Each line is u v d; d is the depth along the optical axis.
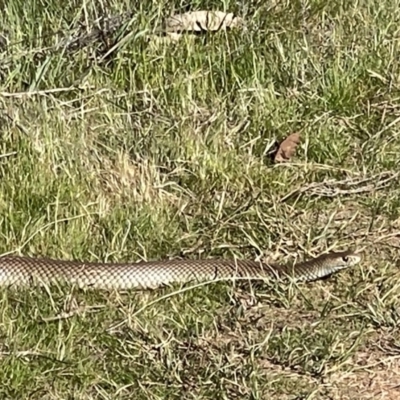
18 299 2.42
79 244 2.59
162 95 3.04
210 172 2.81
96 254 2.59
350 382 2.23
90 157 2.81
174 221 2.68
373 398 2.18
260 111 3.00
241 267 2.50
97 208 2.67
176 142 2.88
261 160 2.89
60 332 2.30
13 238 2.60
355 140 2.98
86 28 3.19
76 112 2.92
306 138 2.91
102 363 2.26
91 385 2.21
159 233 2.62
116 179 2.76
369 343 2.33
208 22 3.26
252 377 2.20
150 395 2.18
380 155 2.88
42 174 2.74
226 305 2.44
